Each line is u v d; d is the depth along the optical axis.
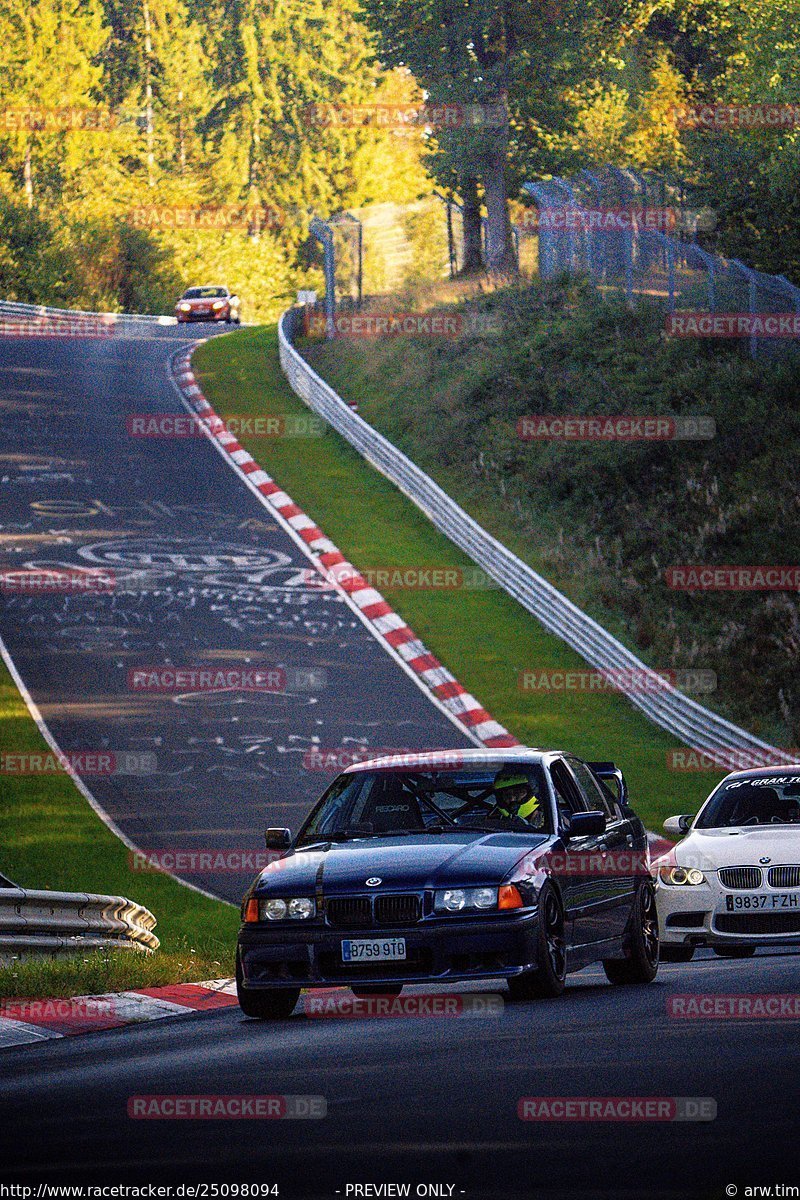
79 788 84.44
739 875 53.88
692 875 54.41
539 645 117.94
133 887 69.88
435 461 167.25
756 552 135.25
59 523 141.25
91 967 46.50
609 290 188.88
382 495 156.38
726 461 149.62
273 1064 27.84
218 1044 32.00
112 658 107.94
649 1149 19.42
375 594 126.06
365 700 103.44
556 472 154.75
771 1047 27.36
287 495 154.00
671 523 142.25
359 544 140.38
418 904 37.25
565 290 194.38
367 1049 29.19
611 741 101.50
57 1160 19.98
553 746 99.00
